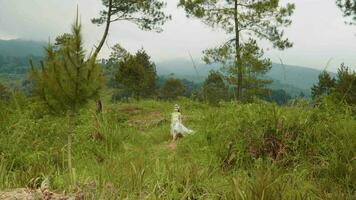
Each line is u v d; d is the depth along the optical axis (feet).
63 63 26.61
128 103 92.79
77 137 39.50
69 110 27.94
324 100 33.17
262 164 26.48
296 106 33.19
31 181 24.02
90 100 27.81
